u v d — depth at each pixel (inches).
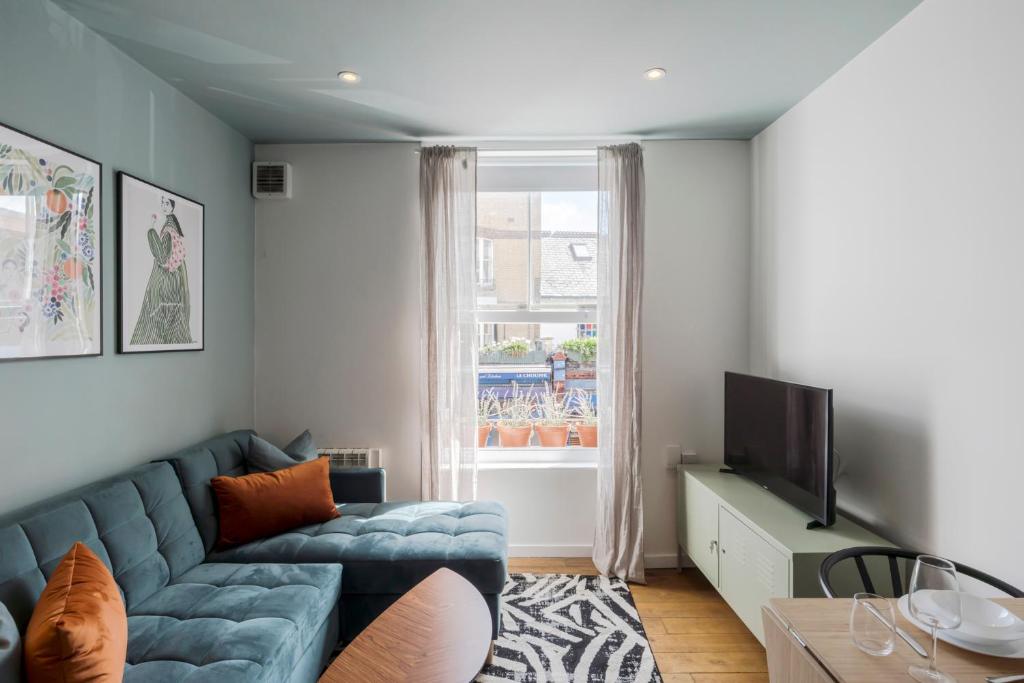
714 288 127.1
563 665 85.8
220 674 57.0
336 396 128.2
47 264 70.6
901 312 77.7
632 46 85.2
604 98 104.3
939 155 70.6
